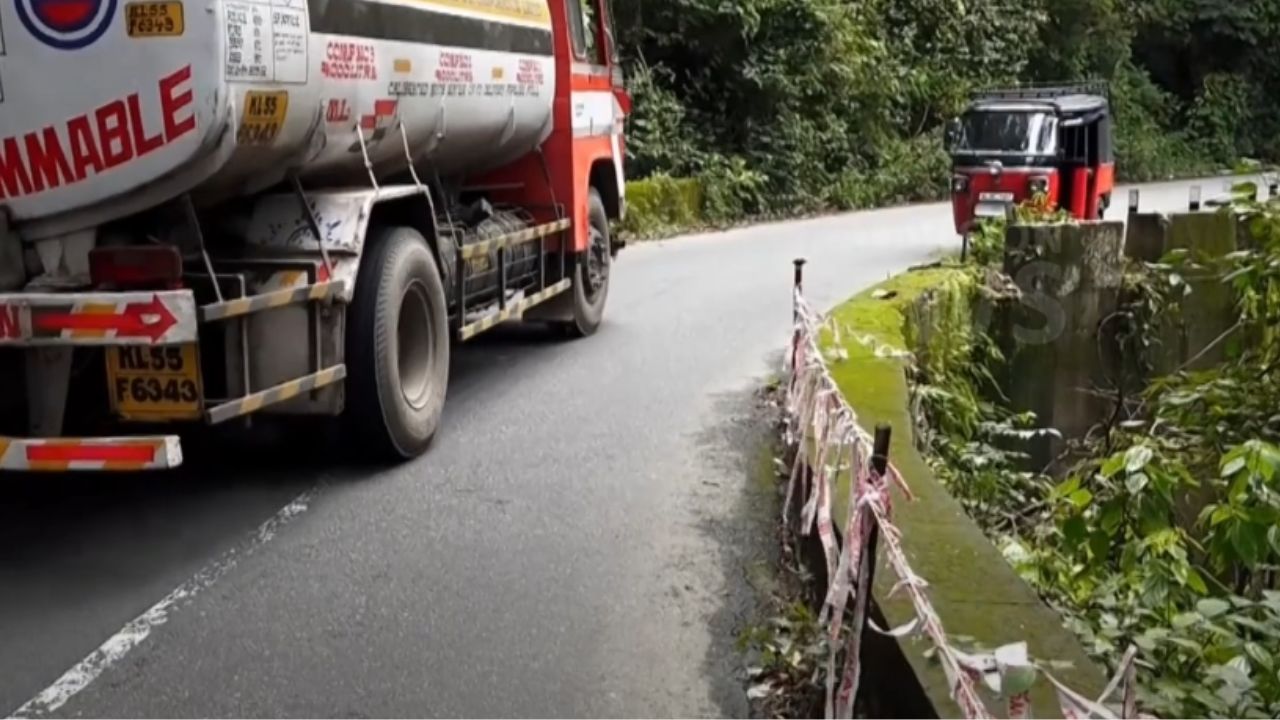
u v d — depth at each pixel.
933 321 9.72
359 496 6.52
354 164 6.84
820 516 4.51
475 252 8.26
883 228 21.38
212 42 5.25
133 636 4.83
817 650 4.39
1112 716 2.82
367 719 4.24
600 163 11.43
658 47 23.72
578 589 5.34
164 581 5.37
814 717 4.25
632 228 19.36
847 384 6.78
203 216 6.24
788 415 7.29
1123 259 11.19
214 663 4.62
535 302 9.48
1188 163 35.25
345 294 6.32
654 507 6.40
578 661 4.69
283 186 6.52
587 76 10.56
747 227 21.80
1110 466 5.65
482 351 10.45
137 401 5.54
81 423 5.65
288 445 7.38
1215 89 37.38
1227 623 4.72
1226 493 6.23
